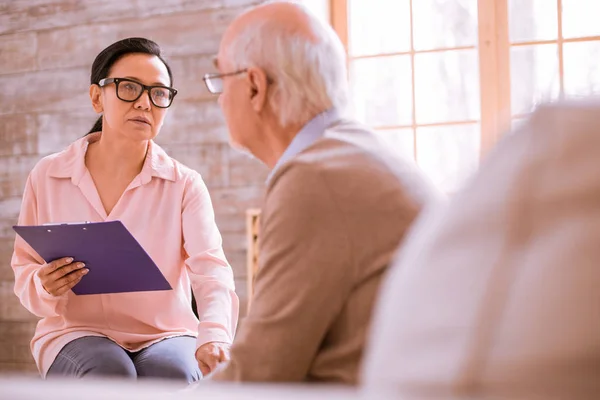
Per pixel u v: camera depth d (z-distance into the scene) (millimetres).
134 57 2309
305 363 1255
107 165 2348
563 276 504
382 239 1244
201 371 2104
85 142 2383
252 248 4211
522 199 544
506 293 527
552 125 559
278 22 1435
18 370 4805
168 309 2287
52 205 2324
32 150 4887
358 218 1247
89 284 2084
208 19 4496
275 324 1246
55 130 4844
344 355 1250
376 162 1299
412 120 4570
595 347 485
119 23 4695
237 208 4422
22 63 4914
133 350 2211
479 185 585
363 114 4656
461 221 578
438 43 4520
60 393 513
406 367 565
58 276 1982
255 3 4422
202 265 2271
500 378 511
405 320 585
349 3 4676
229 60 1486
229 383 1276
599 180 521
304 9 1461
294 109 1417
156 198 2342
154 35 4609
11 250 4879
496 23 4398
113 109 2279
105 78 2320
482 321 527
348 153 1306
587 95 593
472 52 4461
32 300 2154
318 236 1246
